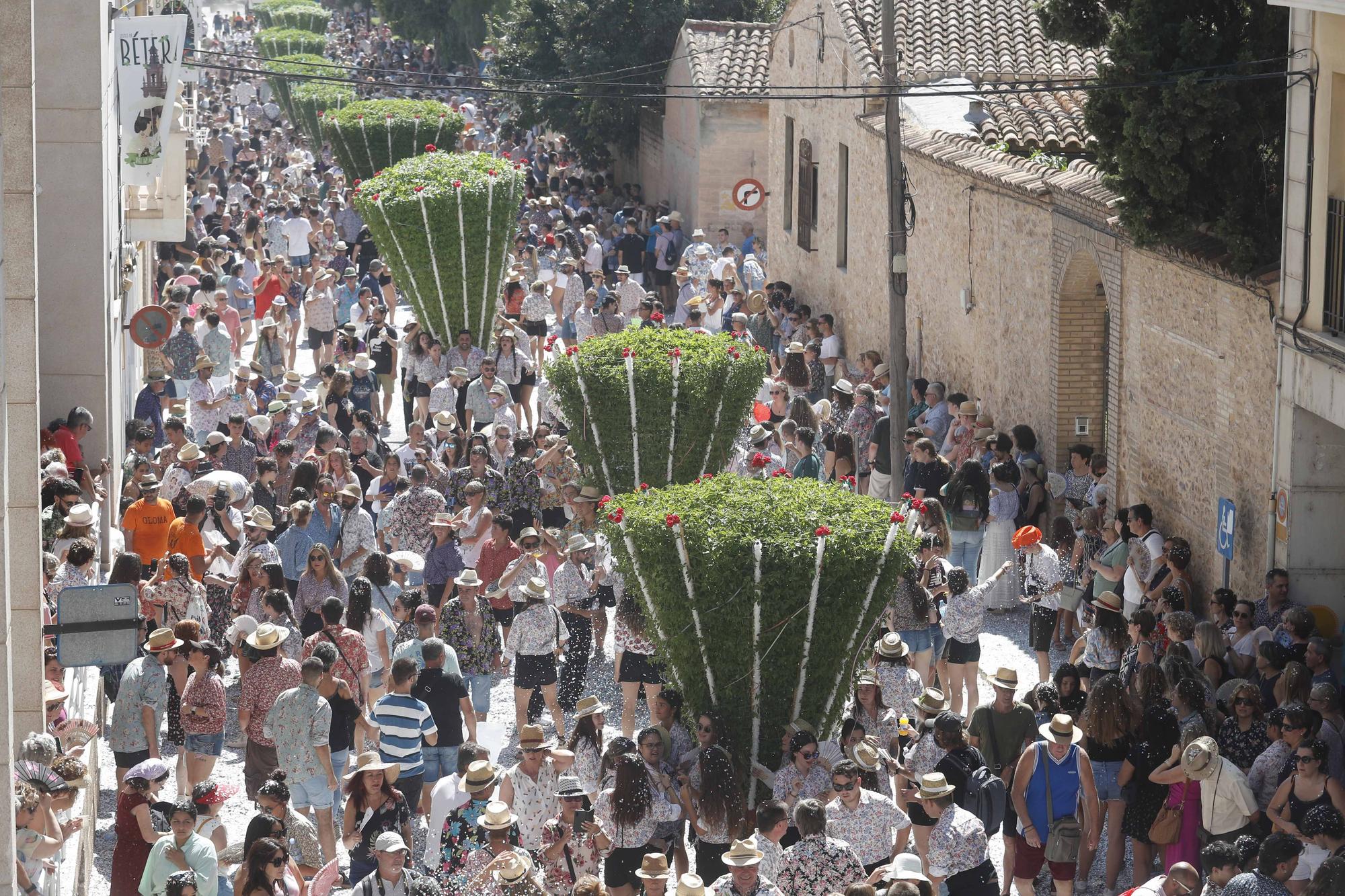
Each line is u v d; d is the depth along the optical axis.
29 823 20.23
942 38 54.03
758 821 21.52
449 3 132.00
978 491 35.34
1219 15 32.12
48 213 38.06
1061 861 23.16
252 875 19.92
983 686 32.75
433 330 52.31
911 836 24.62
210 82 135.00
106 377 38.88
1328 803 22.42
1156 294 35.38
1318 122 28.75
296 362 60.69
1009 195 42.78
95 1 37.56
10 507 24.05
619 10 85.25
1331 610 29.95
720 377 38.06
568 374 38.06
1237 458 32.06
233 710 31.36
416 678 25.61
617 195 88.75
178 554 29.83
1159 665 26.25
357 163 80.75
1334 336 28.59
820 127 60.22
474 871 21.50
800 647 26.00
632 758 22.81
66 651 21.98
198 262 62.53
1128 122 31.67
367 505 39.69
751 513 26.33
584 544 31.12
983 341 45.44
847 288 58.09
